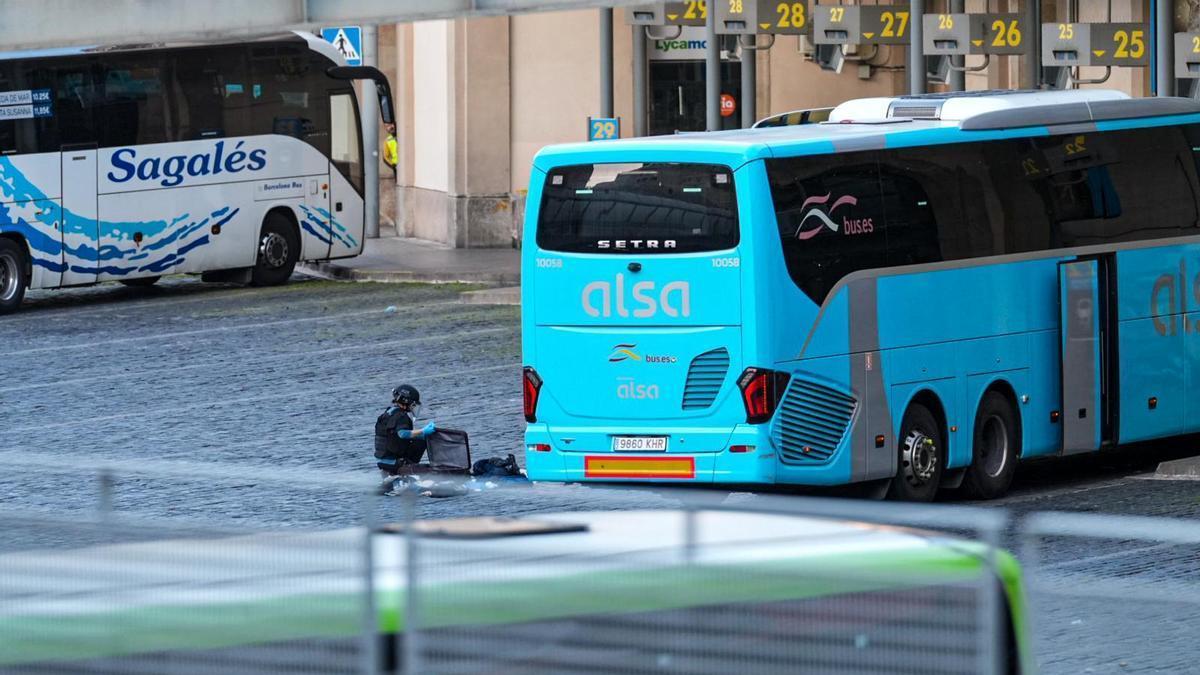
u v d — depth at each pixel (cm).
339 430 6391
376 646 1947
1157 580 4012
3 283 10012
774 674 1920
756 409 4950
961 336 5350
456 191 12238
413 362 7812
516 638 1930
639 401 5081
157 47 10544
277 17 8156
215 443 6181
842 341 5072
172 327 9194
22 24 8225
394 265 11406
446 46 12256
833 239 5059
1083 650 3391
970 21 8494
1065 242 5609
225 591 1969
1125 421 5759
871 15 9019
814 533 2053
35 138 10081
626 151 5069
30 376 7744
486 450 6003
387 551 1964
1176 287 5891
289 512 5062
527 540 1992
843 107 5725
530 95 12131
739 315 4962
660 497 2628
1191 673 3209
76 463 2469
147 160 10506
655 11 10269
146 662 1978
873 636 1928
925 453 5275
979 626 1930
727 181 4959
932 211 5284
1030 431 5556
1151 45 7800
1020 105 5562
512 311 9331
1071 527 2205
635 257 5056
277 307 9850
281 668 1959
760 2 9406
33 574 2019
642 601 1916
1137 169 5797
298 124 11144
